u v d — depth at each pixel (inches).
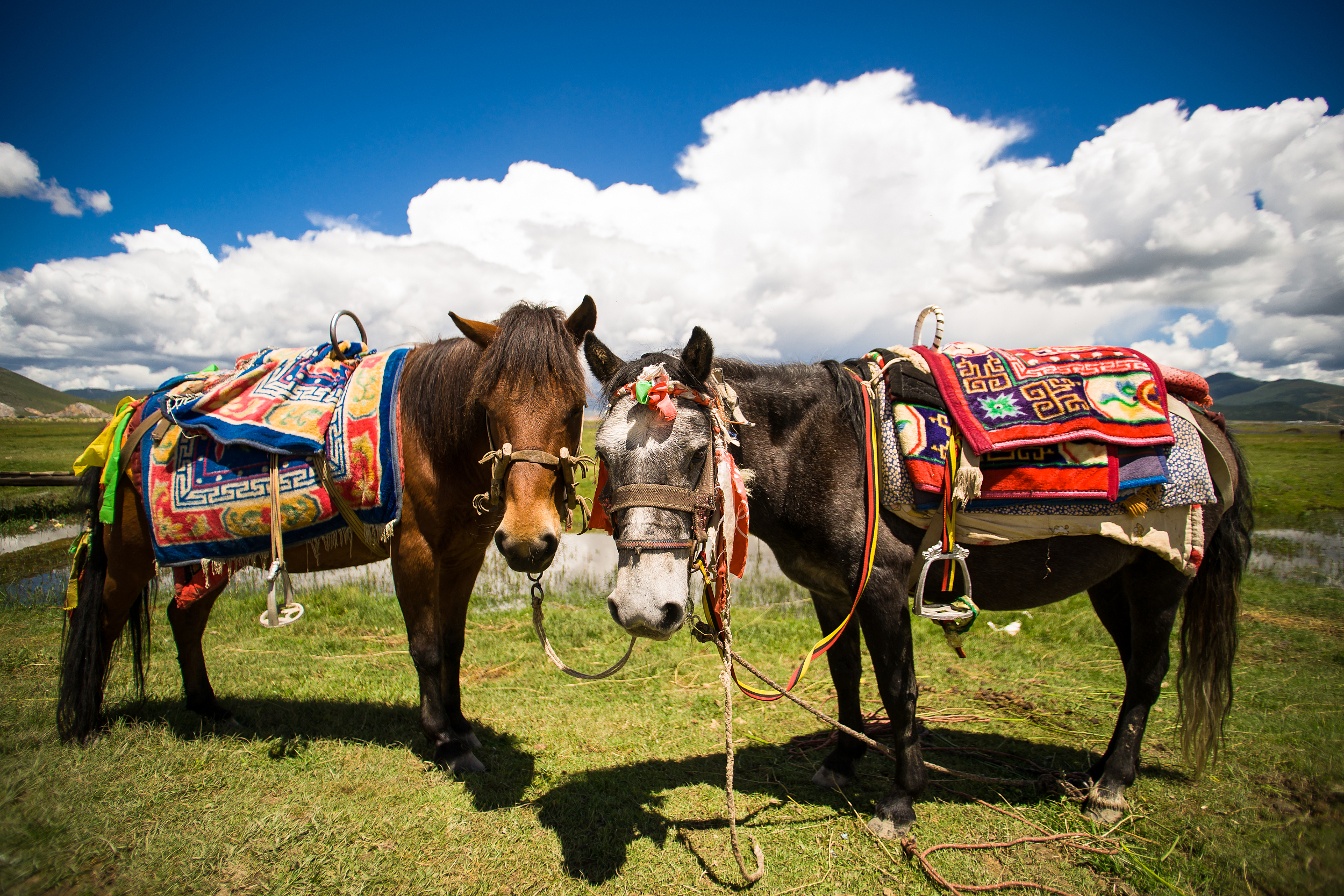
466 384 109.8
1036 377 100.7
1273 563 294.5
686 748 130.2
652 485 78.0
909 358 102.1
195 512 113.2
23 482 389.4
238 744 121.3
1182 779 116.9
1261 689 151.8
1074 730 139.2
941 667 177.0
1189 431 102.8
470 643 193.5
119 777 105.7
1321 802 102.0
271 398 114.4
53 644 178.4
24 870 81.4
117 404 121.6
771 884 89.0
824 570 103.1
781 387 100.0
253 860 87.4
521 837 97.3
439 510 114.4
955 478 93.2
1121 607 124.8
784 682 166.7
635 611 74.4
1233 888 86.0
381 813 101.7
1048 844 98.3
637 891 87.0
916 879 90.4
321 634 202.2
